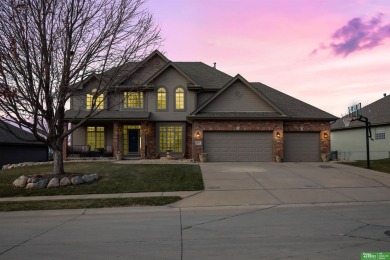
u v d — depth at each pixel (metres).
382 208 11.24
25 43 13.99
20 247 7.17
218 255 6.32
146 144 28.27
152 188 15.26
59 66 15.40
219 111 25.88
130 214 11.02
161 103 28.41
